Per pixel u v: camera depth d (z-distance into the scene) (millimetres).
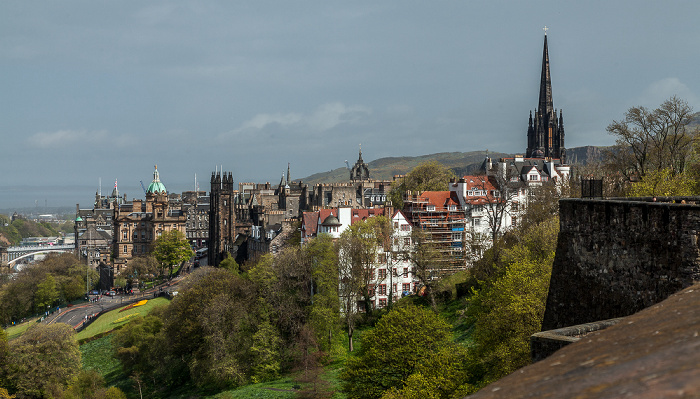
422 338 69312
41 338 121312
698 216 19969
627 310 22672
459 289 117250
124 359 123000
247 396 92938
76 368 122062
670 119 98062
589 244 24688
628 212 22734
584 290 24922
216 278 122750
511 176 150750
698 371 6828
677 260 20578
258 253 198250
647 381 7121
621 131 101000
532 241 86688
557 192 124688
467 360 66500
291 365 106750
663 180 83750
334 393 86938
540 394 8055
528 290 58656
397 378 67875
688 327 9531
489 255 109938
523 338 53812
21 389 116125
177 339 113250
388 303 125125
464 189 151875
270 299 113188
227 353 104125
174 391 111125
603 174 122312
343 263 118000
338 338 111750
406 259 125750
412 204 150500
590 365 8906
